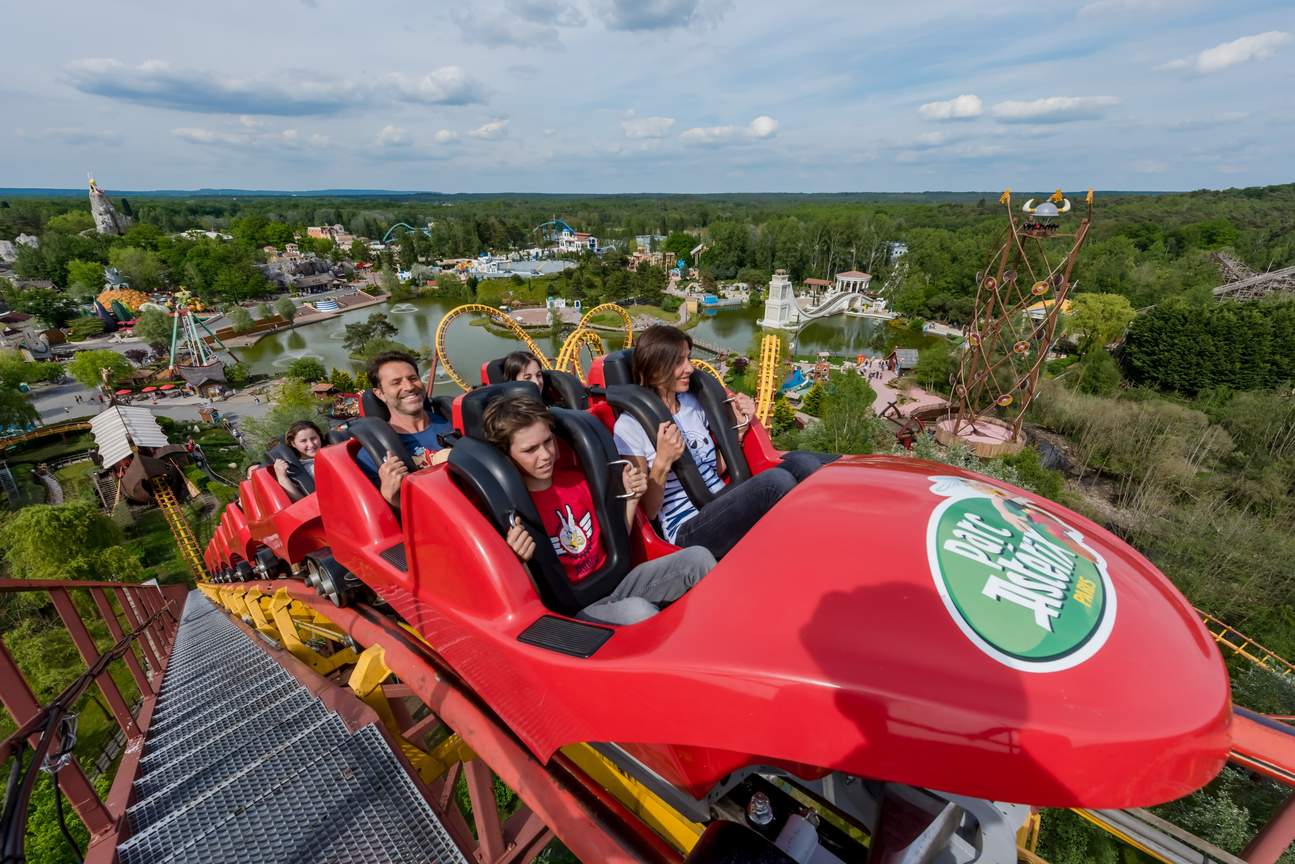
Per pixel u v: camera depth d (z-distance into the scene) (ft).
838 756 5.09
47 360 269.03
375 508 11.62
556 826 7.68
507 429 8.65
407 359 16.53
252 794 8.75
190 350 261.24
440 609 8.90
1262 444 120.16
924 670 5.02
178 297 324.60
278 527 17.47
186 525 99.91
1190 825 33.83
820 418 158.81
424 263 604.49
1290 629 67.82
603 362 13.74
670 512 11.62
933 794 6.30
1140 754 4.48
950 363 185.88
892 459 8.93
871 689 4.95
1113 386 181.68
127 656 16.22
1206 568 75.92
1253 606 70.95
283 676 15.35
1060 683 4.86
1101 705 4.69
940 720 4.76
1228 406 138.82
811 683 5.12
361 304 431.84
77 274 435.94
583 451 9.64
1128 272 306.14
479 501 8.73
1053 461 128.06
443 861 7.63
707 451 12.55
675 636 6.08
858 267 441.68
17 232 649.20
